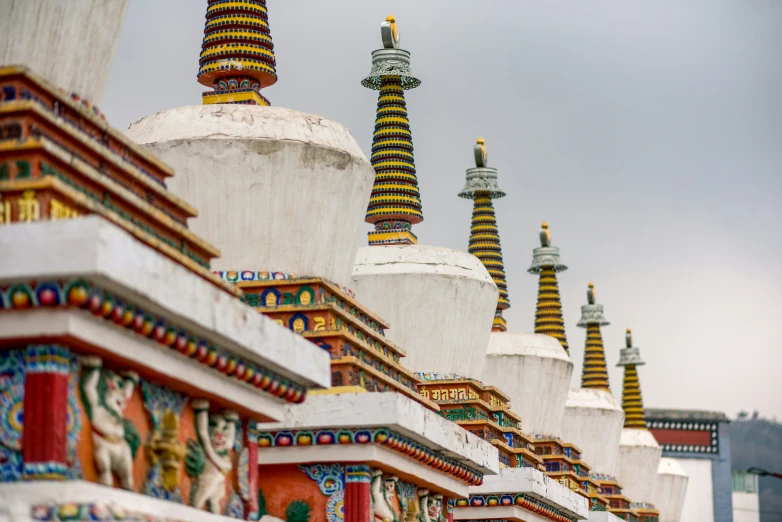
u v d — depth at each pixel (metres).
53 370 13.02
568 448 39.19
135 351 13.91
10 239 12.47
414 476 22.31
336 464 20.72
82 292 12.57
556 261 46.62
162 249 15.32
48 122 14.33
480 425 29.16
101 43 16.83
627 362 56.78
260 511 20.80
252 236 22.12
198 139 21.88
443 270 29.03
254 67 23.98
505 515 29.17
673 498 57.59
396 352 24.59
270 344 16.06
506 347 37.22
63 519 12.41
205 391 15.52
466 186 40.16
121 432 13.96
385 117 30.81
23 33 15.62
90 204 14.01
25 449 12.86
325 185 22.47
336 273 23.11
